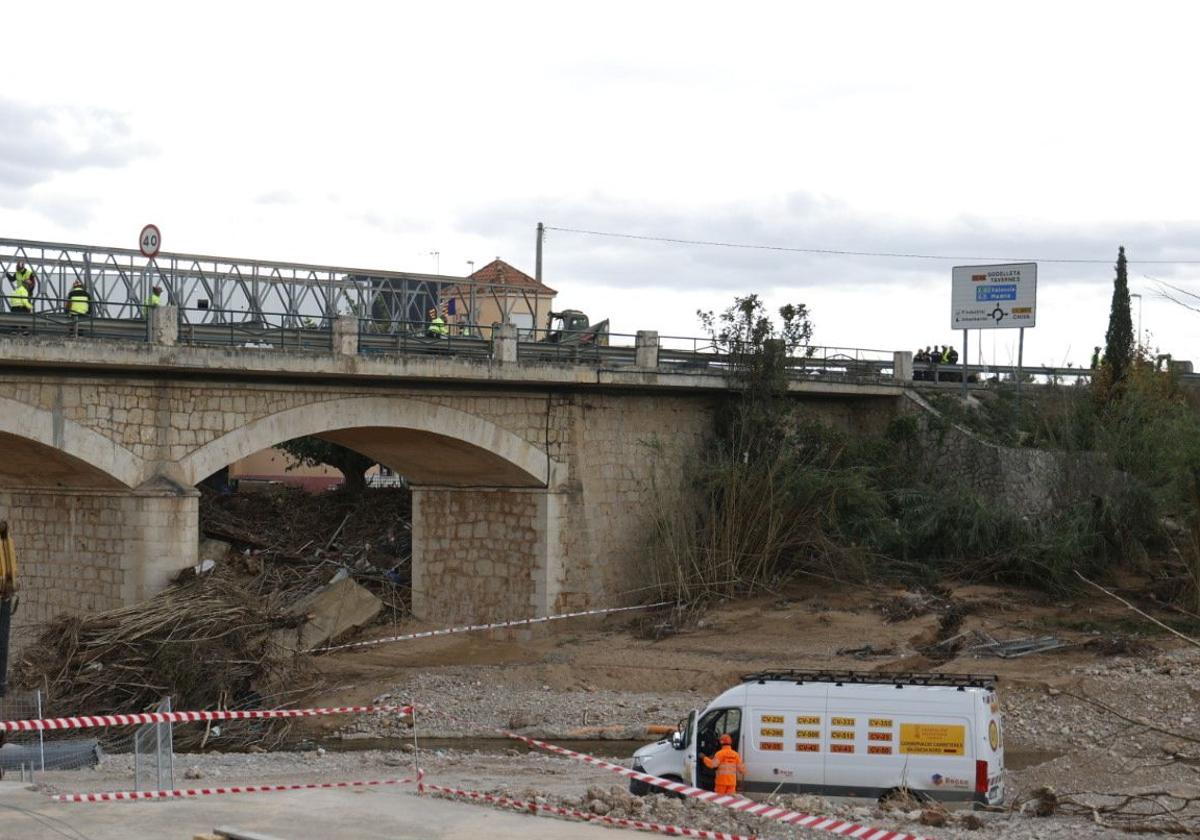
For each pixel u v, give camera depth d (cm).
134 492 3353
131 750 2902
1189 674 3319
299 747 3047
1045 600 4212
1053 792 2117
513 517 4269
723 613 4144
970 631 3844
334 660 3816
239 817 1655
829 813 1948
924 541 4538
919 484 4703
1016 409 5053
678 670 3581
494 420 4059
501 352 3966
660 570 4341
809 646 3772
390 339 3828
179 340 3381
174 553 3394
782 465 4469
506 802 1812
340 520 5469
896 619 4003
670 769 2238
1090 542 4309
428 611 4428
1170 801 2177
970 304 5394
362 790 1942
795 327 4781
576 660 3716
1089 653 3606
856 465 4712
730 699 2211
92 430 3272
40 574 3638
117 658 3181
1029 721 3095
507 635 4191
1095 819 1961
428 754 2848
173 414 3409
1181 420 4341
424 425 3875
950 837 1762
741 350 4572
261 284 3962
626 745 3039
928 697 2153
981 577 4428
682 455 4544
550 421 4209
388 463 4416
